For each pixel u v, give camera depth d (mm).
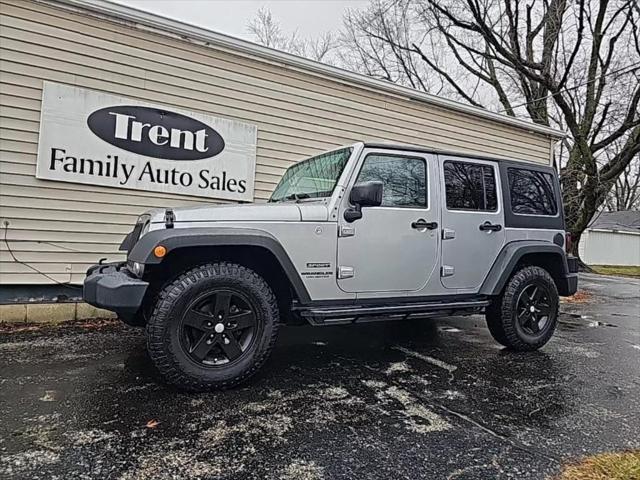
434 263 3484
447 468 1935
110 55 4891
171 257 2854
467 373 3295
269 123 5906
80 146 4762
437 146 7441
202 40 5387
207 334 2754
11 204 4465
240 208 2938
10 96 4426
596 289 10328
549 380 3170
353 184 3203
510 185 3955
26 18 4473
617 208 36062
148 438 2137
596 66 14055
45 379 2914
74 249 4781
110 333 4242
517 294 3875
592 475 1888
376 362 3525
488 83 18531
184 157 5348
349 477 1847
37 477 1772
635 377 3283
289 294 3125
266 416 2434
